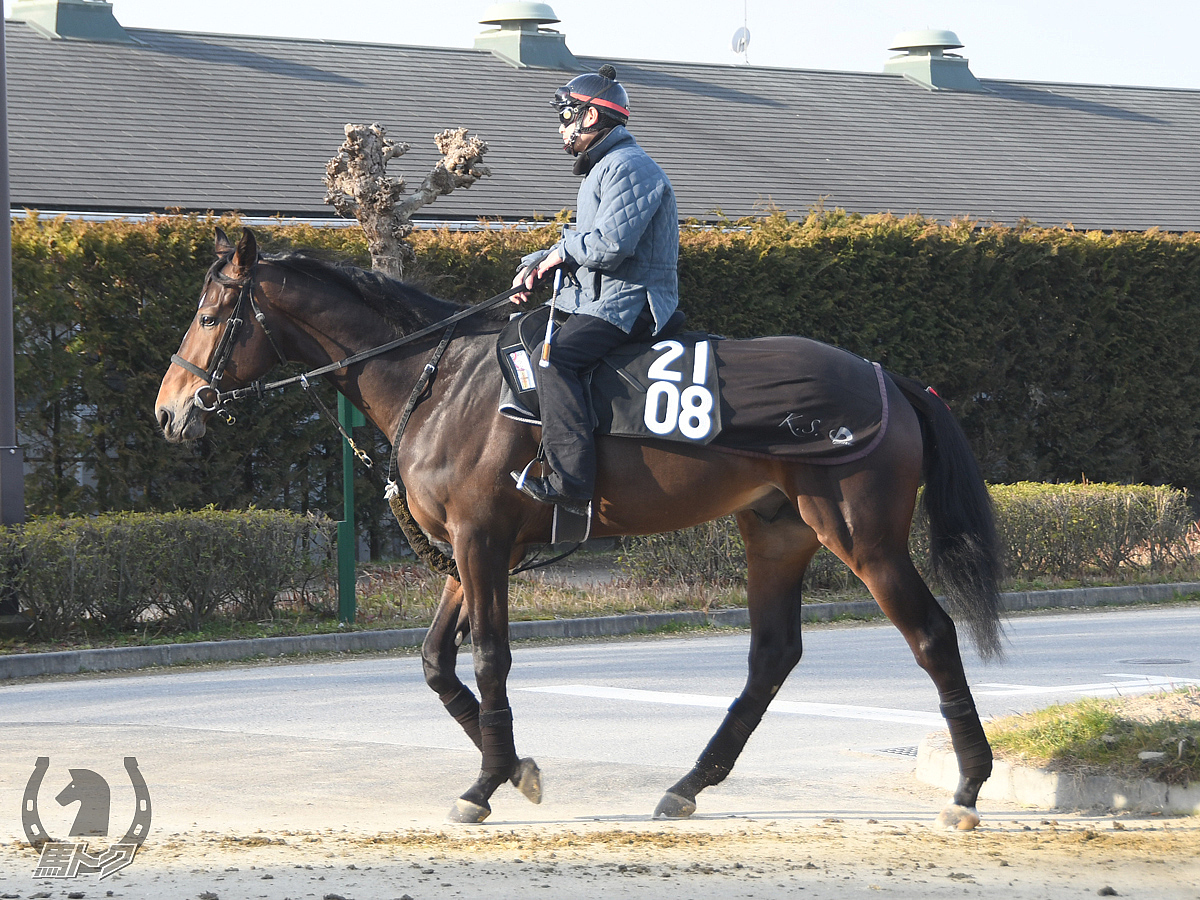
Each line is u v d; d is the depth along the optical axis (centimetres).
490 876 643
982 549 779
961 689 759
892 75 4259
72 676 1444
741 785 902
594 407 775
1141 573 2106
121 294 1988
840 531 758
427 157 3028
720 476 769
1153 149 4044
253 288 836
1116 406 2636
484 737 784
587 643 1661
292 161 2867
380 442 2178
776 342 781
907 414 777
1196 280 2689
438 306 834
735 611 1823
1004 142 3891
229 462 2052
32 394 1953
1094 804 809
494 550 782
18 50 3062
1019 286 2575
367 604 1777
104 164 2669
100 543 1567
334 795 862
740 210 3108
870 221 2467
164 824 776
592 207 789
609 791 885
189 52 3291
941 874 649
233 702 1240
